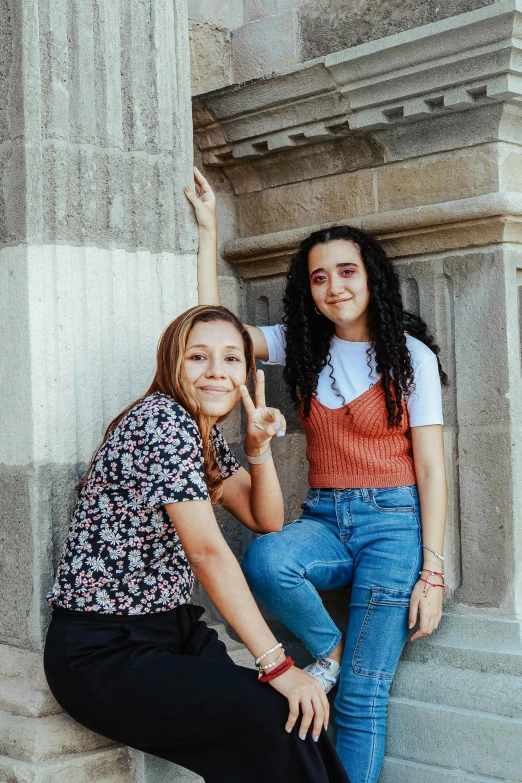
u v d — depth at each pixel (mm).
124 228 2529
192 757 2062
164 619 2158
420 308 2791
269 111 2924
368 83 2691
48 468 2395
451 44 2502
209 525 2027
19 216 2400
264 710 1975
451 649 2613
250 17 3283
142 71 2555
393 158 2809
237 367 2244
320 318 2758
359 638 2555
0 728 2234
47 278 2408
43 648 2361
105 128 2488
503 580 2611
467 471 2682
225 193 3221
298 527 2646
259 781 1997
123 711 2037
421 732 2543
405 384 2580
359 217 2861
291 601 2533
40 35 2396
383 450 2619
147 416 2098
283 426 2271
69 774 2166
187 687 2002
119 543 2094
